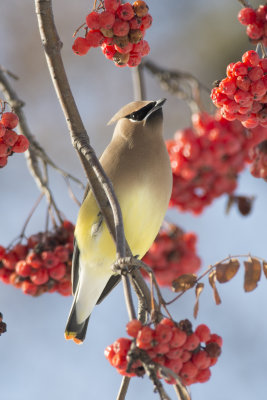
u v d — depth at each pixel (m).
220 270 7.21
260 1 13.52
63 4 15.40
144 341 6.15
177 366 6.34
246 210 10.97
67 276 9.74
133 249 9.99
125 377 6.75
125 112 10.01
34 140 9.77
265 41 7.03
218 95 7.07
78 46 7.20
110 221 8.08
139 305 7.34
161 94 15.31
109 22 6.94
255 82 6.87
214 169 10.55
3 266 9.64
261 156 9.63
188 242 10.94
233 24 14.70
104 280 9.99
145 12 6.98
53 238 9.70
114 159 9.88
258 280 7.26
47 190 9.83
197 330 6.48
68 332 9.84
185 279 7.16
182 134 10.51
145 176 9.77
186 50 14.95
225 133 10.27
